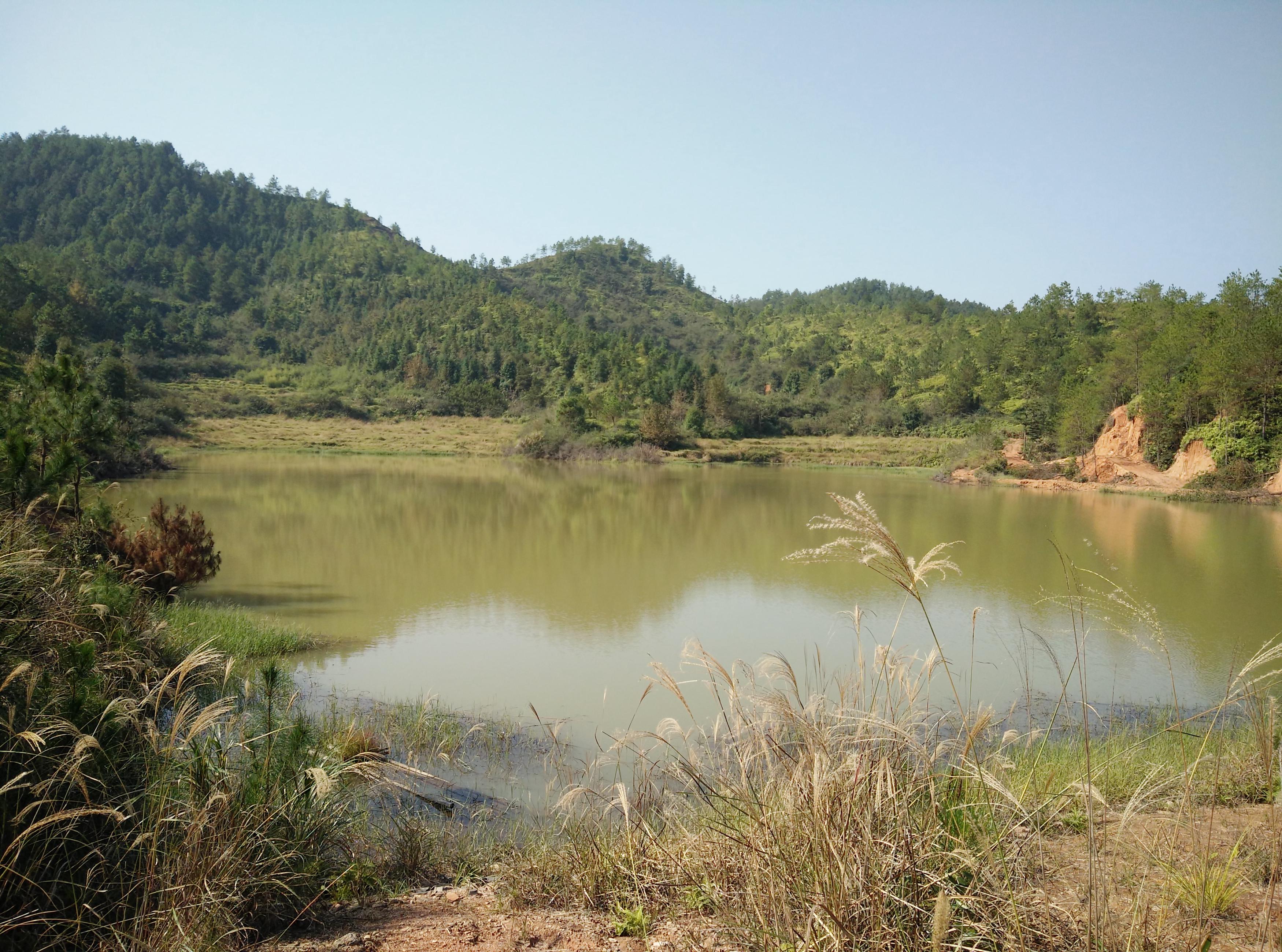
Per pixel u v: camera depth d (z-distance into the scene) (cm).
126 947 312
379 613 1415
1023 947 270
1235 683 409
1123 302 11169
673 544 2303
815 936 283
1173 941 296
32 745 340
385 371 12500
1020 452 5700
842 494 4191
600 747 781
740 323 18662
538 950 335
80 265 13500
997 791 336
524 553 2103
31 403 1132
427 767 728
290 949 338
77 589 576
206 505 2928
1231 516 3309
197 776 379
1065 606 1539
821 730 341
